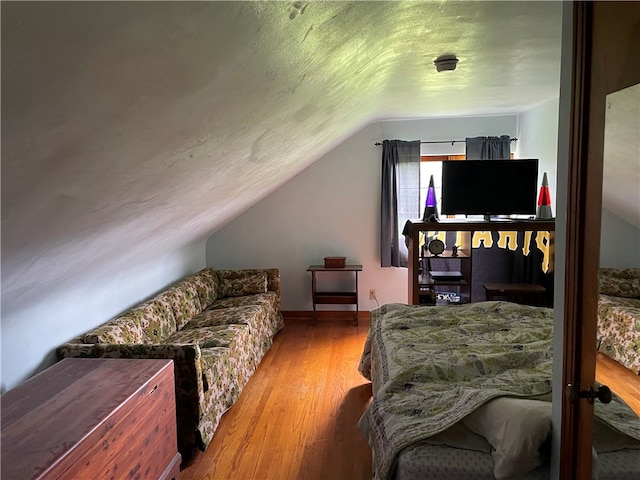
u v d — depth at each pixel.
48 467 1.16
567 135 1.16
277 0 0.87
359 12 1.26
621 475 1.09
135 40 0.72
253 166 2.37
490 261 4.25
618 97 0.91
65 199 1.16
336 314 4.91
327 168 4.77
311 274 4.88
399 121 4.67
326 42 1.33
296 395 3.04
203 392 2.35
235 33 0.90
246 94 1.30
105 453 1.40
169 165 1.46
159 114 1.05
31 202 1.05
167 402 1.87
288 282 4.92
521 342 2.29
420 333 2.49
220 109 1.27
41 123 0.78
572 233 1.10
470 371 1.93
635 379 1.07
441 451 1.44
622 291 1.03
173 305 3.34
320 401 2.95
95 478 1.35
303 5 0.97
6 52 0.58
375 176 4.73
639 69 0.83
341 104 2.46
